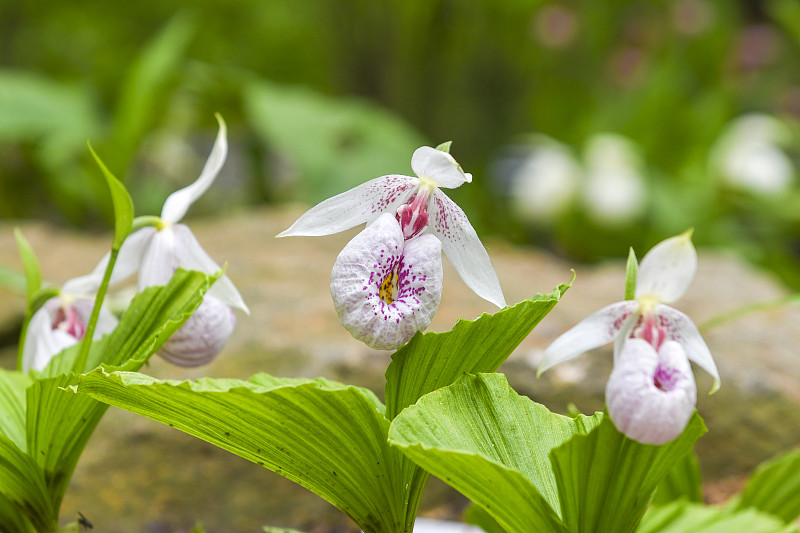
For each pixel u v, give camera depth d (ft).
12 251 6.64
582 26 13.64
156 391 2.73
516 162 12.49
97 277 3.12
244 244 6.86
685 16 12.92
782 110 12.77
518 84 13.88
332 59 12.88
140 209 9.85
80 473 4.04
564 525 2.75
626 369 2.64
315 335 4.66
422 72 12.91
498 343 2.83
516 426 2.83
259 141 9.98
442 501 4.28
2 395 3.07
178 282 3.02
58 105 9.01
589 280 6.56
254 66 12.81
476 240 2.85
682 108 11.19
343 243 7.00
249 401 2.73
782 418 4.21
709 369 2.74
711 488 4.24
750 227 10.62
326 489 2.84
